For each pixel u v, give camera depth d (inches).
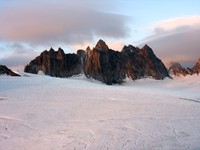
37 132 1253.1
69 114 1577.3
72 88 2466.8
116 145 1120.8
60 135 1219.2
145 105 1892.2
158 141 1176.2
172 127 1380.4
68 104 1820.9
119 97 2158.0
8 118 1448.1
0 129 1279.5
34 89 2310.5
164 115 1627.7
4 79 2827.3
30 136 1199.6
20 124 1358.3
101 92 2349.9
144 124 1419.8
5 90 2210.9
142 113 1658.5
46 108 1685.5
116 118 1521.9
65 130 1289.4
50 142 1133.7
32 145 1099.3
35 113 1560.0
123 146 1112.2
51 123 1393.9
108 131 1289.4
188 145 1139.3
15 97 1955.0
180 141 1182.9
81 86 2689.5
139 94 2375.7
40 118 1471.5
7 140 1148.5
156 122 1465.3
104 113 1630.2
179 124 1439.5
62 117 1509.6
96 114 1600.6
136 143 1147.3
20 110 1606.8
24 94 2073.1
